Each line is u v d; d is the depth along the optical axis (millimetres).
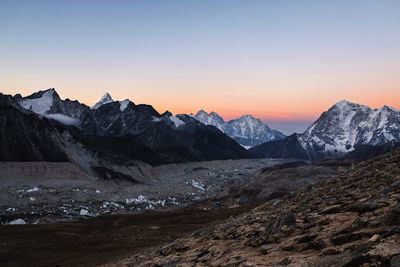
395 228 14180
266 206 46969
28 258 71875
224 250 23281
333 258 13961
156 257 33562
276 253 18109
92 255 69000
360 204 21500
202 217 113438
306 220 22078
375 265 12180
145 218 126438
